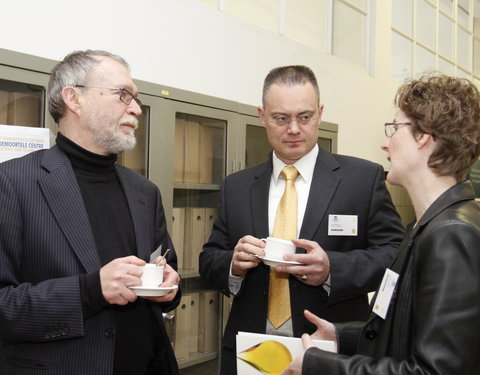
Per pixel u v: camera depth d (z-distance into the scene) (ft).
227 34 7.73
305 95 4.79
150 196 4.82
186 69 7.04
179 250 7.11
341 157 5.31
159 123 6.42
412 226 3.18
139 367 4.17
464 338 2.30
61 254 3.72
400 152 2.99
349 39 11.33
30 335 3.46
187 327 7.21
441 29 14.90
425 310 2.43
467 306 2.33
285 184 5.10
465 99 2.84
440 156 2.82
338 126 10.37
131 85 4.27
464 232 2.48
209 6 7.48
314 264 4.24
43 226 3.73
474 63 17.08
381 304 2.98
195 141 7.27
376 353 2.93
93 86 4.06
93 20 5.85
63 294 3.45
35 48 5.30
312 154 5.14
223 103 7.41
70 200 3.87
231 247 5.28
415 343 2.45
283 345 3.46
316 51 9.78
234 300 5.08
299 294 4.62
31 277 3.72
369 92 11.41
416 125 2.89
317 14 10.32
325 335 3.69
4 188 3.70
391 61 12.71
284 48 8.93
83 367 3.65
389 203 5.06
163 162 6.49
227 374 4.86
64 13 5.56
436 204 2.80
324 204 4.80
